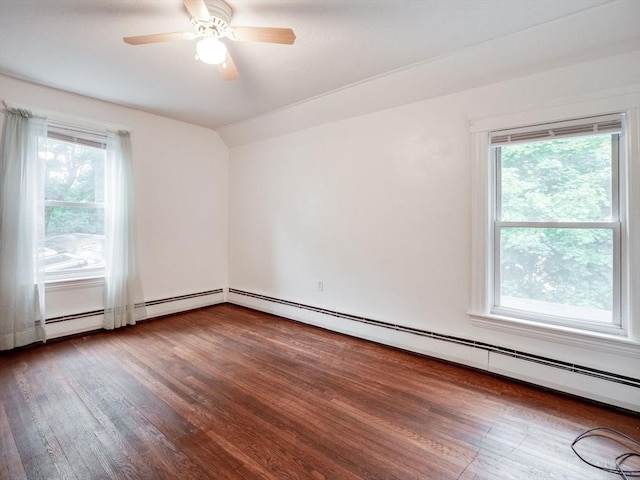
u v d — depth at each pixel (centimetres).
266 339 332
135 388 232
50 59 254
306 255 380
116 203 352
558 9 186
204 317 408
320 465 160
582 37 198
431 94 275
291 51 237
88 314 342
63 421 193
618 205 212
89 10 194
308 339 333
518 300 251
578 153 226
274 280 416
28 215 297
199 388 233
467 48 230
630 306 203
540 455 168
